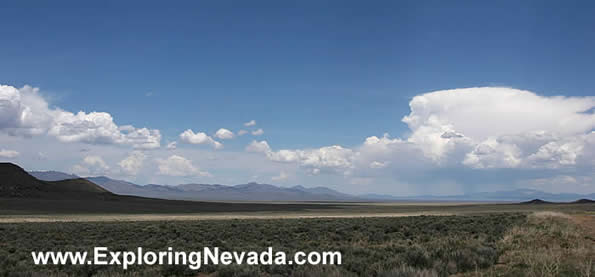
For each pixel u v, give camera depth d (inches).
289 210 5905.5
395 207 7406.5
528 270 595.2
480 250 751.1
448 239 976.3
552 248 775.1
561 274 563.8
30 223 2330.2
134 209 5482.3
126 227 1835.6
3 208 4749.0
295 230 1513.3
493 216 1905.8
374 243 1114.7
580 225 1181.7
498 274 594.9
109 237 1419.8
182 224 2037.4
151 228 1745.8
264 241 1181.7
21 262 833.5
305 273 593.9
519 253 745.0
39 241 1289.4
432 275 557.0
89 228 1782.7
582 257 680.4
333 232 1427.2
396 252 831.1
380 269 601.0
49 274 680.4
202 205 7047.2
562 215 1486.2
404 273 552.4
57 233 1547.7
